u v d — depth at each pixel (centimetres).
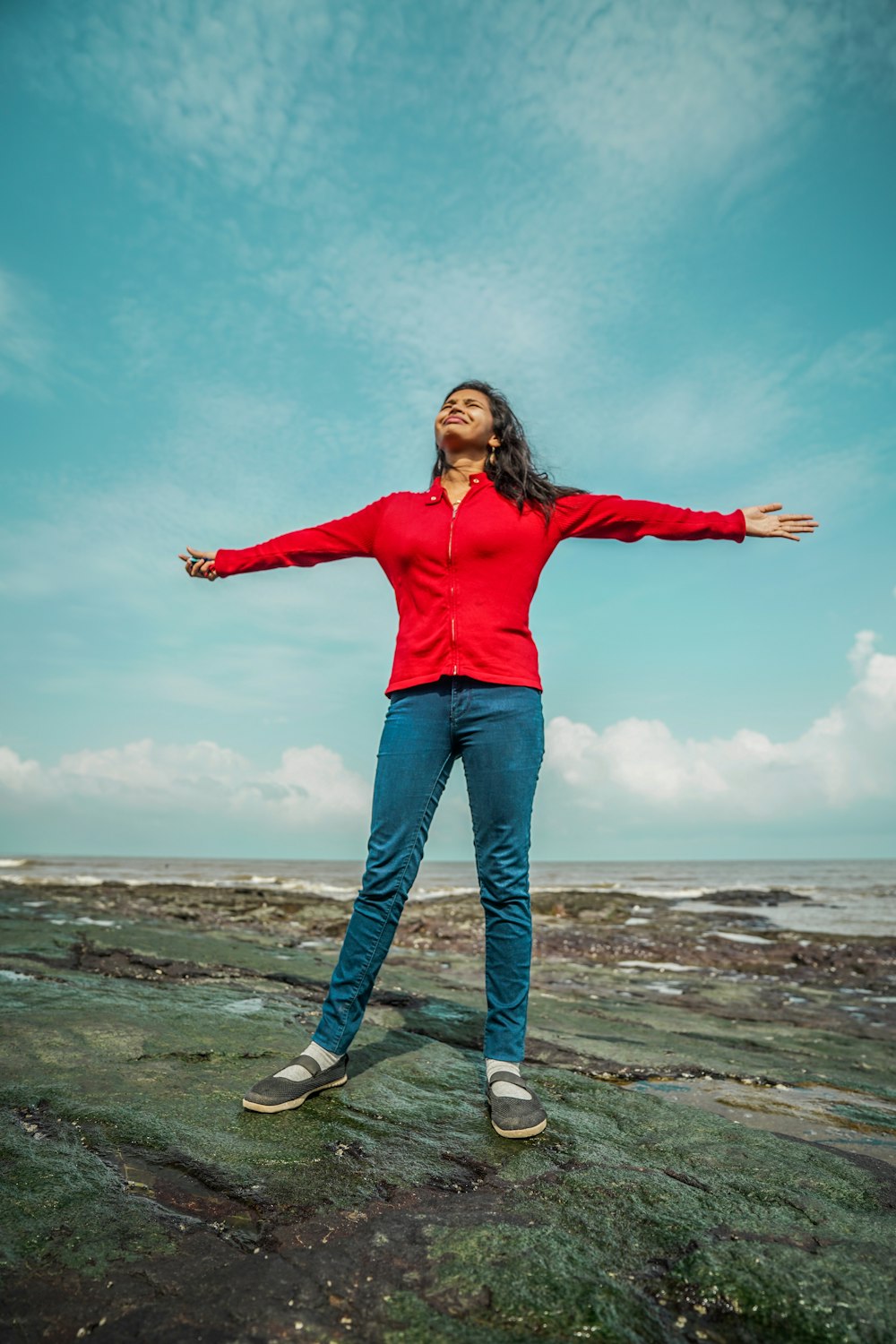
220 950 613
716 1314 144
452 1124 239
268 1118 233
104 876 3005
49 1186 180
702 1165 216
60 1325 131
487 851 253
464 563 256
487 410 270
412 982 553
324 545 290
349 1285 147
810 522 289
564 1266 156
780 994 704
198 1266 151
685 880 4325
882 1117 302
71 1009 353
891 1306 147
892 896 2478
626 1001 605
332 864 8900
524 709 251
